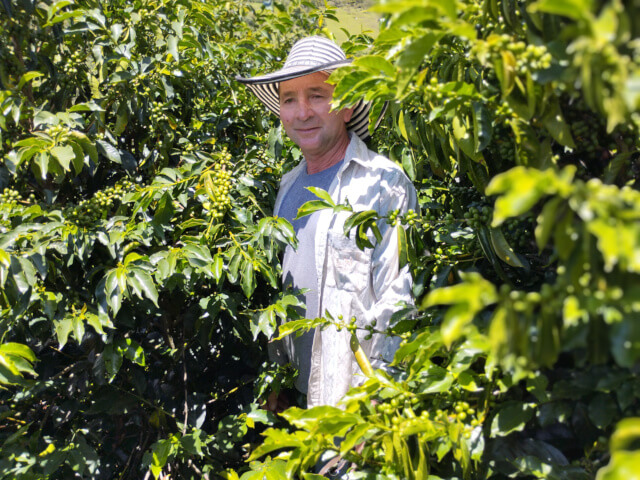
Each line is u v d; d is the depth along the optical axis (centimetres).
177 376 216
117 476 209
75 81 197
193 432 184
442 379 110
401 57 87
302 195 197
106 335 170
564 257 69
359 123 201
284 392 211
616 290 63
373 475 111
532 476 114
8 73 182
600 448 99
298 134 191
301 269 189
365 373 141
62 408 192
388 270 172
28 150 158
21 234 154
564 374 107
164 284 173
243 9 300
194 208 198
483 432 110
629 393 88
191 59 219
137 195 172
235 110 246
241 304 189
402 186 175
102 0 204
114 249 169
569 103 100
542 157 104
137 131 212
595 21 59
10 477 165
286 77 180
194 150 208
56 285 174
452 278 154
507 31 104
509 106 99
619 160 105
